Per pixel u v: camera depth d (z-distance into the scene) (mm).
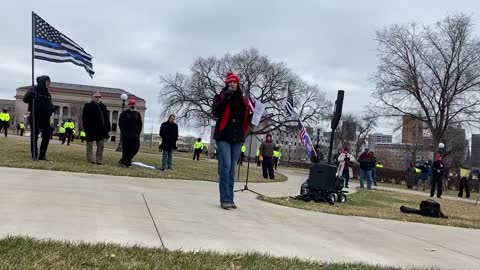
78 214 6039
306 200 11195
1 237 4535
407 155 94938
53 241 4535
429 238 7359
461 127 45094
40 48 13578
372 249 6012
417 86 44750
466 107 43469
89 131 14414
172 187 10664
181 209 7312
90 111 14320
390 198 17031
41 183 8672
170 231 5648
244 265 4512
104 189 8805
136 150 15023
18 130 58531
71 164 13125
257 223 6875
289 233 6414
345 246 6000
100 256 4250
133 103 14938
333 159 22516
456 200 22625
